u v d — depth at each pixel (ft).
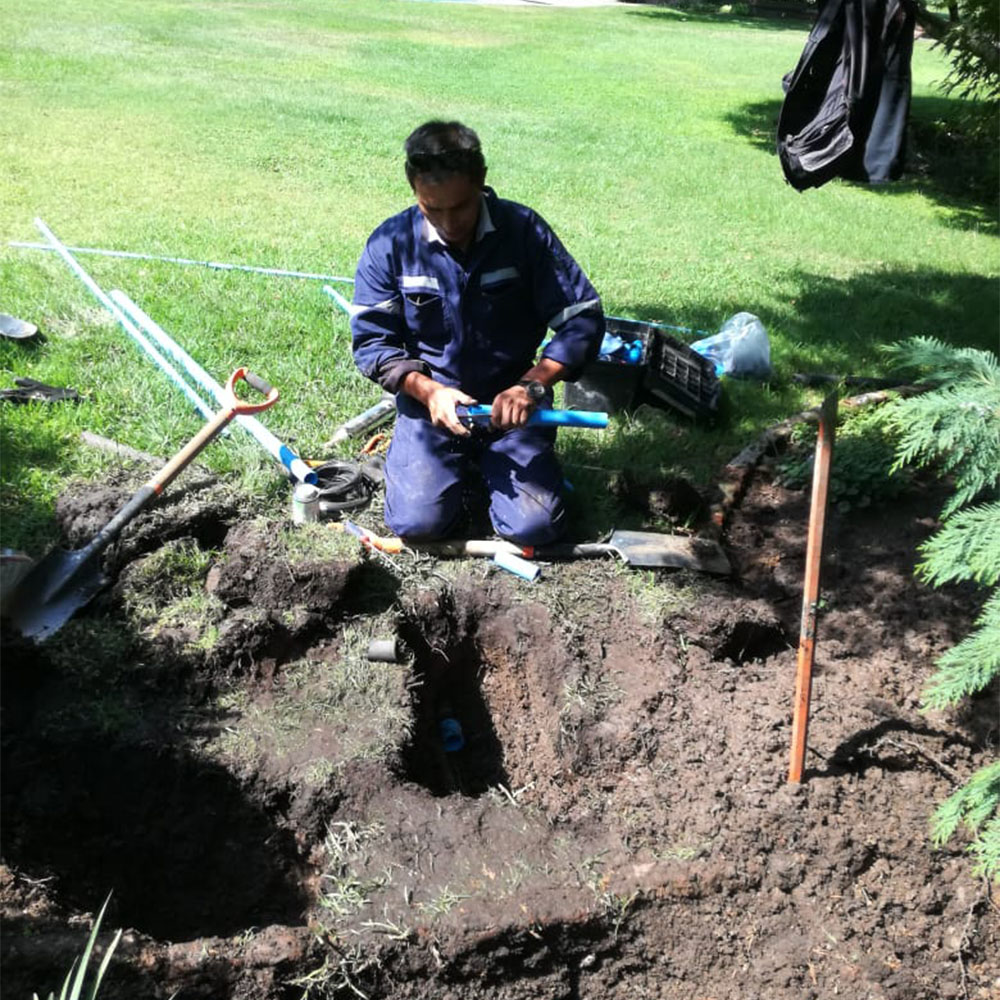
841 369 21.35
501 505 13.74
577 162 39.34
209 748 10.64
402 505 13.62
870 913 10.09
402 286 13.33
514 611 13.08
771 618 13.12
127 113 37.63
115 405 16.34
